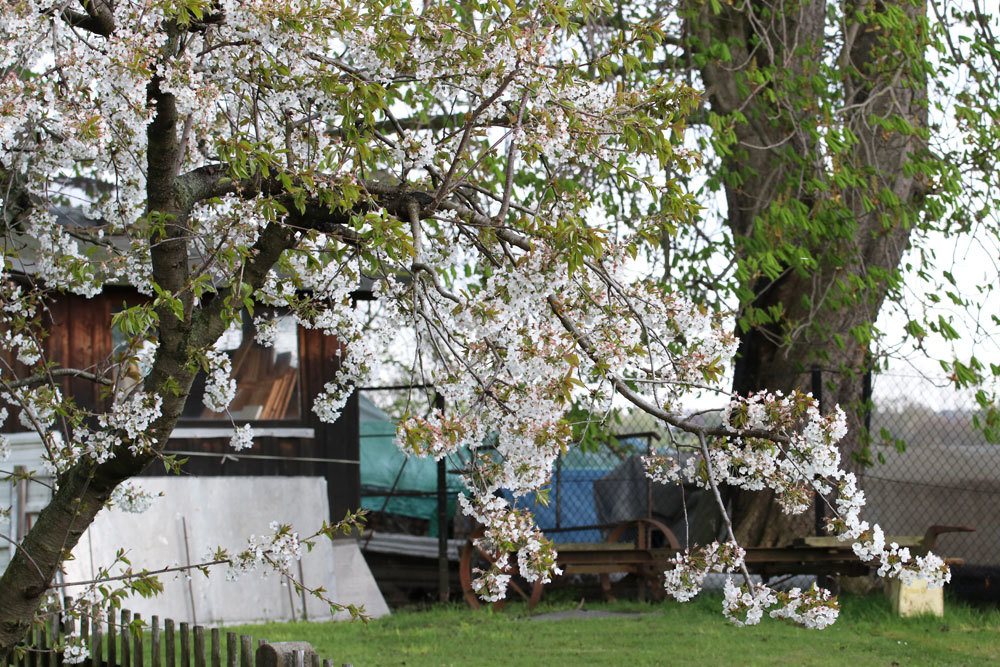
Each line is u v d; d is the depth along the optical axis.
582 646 12.28
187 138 7.74
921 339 15.57
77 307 15.76
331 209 6.70
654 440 19.47
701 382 6.78
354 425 18.08
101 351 15.84
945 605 15.15
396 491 20.56
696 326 6.82
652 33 7.37
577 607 15.93
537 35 6.86
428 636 13.34
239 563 7.52
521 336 6.14
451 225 7.44
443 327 6.71
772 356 18.11
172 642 7.94
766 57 17.94
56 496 7.76
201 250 8.64
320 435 17.73
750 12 16.16
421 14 7.16
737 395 6.36
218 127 8.92
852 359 17.48
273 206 6.63
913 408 17.31
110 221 8.91
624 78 12.13
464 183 7.27
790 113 15.98
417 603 19.44
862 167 16.16
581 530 17.94
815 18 18.03
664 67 17.31
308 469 17.62
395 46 6.71
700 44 16.27
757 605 6.07
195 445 16.72
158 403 7.12
